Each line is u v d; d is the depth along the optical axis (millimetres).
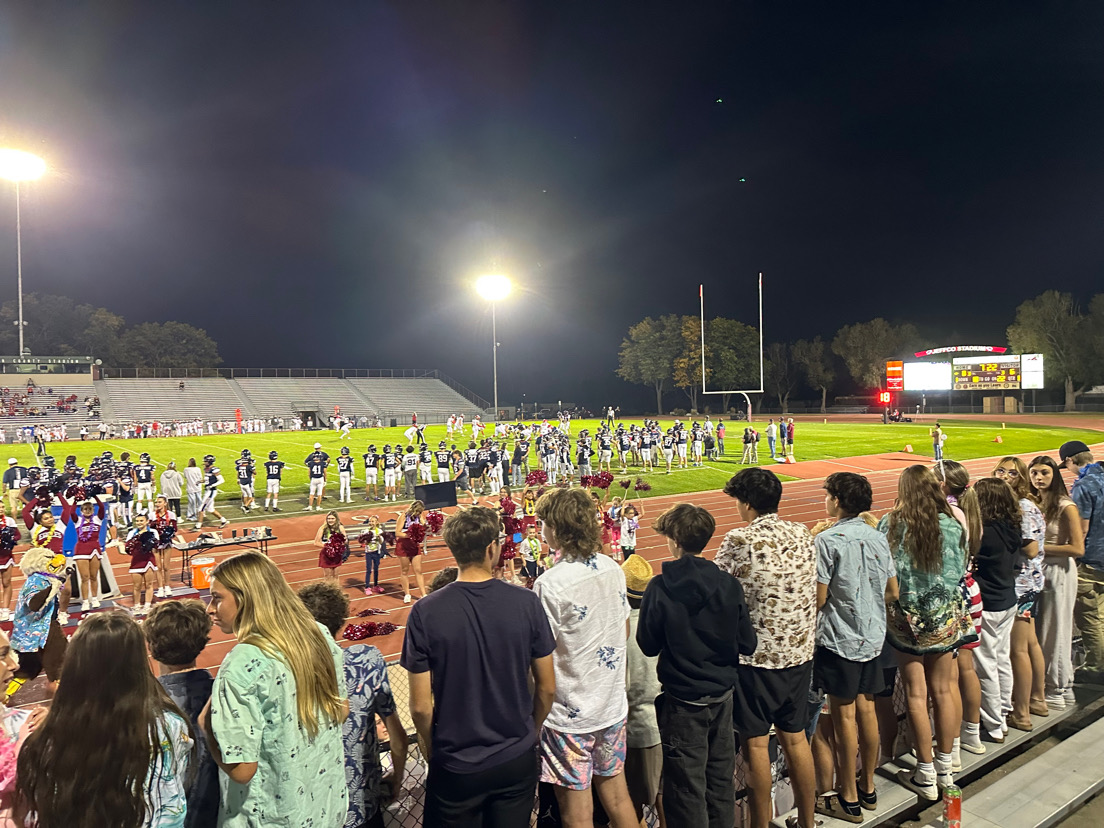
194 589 12914
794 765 3482
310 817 2494
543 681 2844
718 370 71875
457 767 2668
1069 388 62281
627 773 3570
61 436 41594
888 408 57219
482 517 2879
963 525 3877
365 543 13352
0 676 2725
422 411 67688
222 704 2355
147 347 78812
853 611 3570
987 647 4367
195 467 20312
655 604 3229
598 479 14273
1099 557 5062
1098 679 5410
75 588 12125
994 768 4289
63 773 2135
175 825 2391
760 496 3586
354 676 3078
